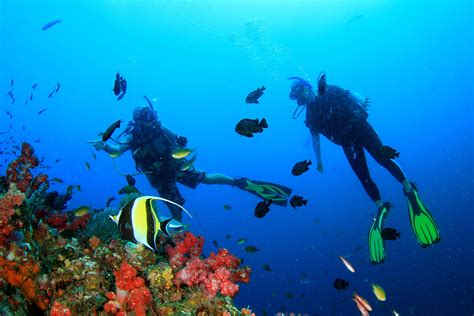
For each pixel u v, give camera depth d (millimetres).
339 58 55688
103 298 3043
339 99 9078
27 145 4242
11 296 2900
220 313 3262
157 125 8797
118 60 52688
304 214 38250
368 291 18297
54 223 4234
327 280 20875
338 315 16422
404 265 20703
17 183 4090
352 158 9203
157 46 51031
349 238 28875
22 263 2912
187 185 9766
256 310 18359
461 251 20922
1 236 3182
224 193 56031
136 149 8812
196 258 3482
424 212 7555
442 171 38656
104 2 43000
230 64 56562
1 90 54938
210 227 42438
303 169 4828
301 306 18125
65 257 3355
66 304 2922
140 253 3533
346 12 47875
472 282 17156
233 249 31625
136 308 2861
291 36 50156
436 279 18312
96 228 4453
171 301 3266
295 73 57000
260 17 45344
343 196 41625
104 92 57531
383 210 8047
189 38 48969
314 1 45188
